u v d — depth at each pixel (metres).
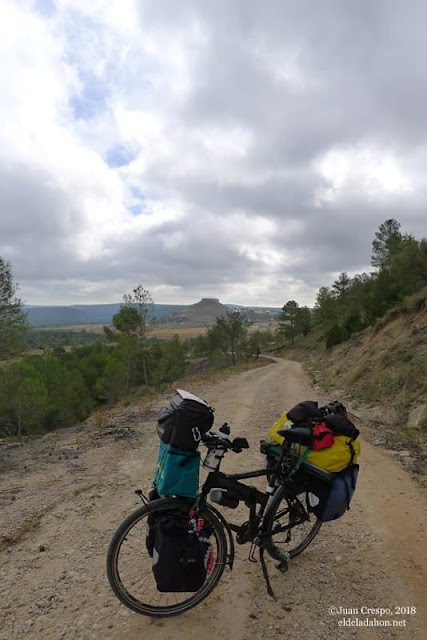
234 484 3.14
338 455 3.14
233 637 2.79
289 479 3.24
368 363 18.67
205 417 2.80
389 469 6.52
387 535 4.27
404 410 10.72
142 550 3.40
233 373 32.44
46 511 4.79
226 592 3.27
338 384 19.55
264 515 3.30
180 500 2.92
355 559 3.80
